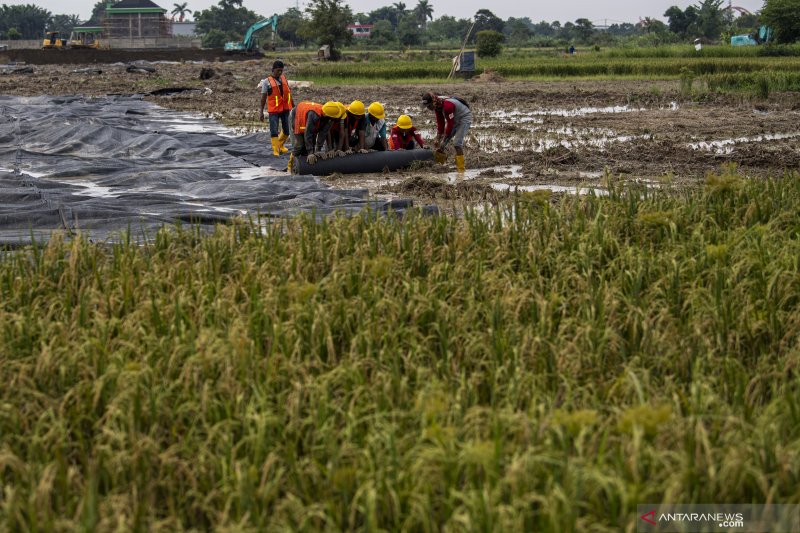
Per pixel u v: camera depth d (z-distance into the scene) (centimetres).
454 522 421
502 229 894
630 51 5953
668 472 444
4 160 1634
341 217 919
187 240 888
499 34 6575
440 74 4678
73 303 728
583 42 12312
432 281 747
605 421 519
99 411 545
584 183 1402
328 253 816
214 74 4528
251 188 1343
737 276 744
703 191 1037
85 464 500
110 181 1423
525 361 605
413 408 525
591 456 464
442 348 632
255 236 869
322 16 7219
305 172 1474
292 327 635
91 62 6962
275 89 1700
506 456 467
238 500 446
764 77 3002
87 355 582
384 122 1578
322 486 470
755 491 451
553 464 452
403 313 676
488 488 428
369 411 537
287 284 682
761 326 662
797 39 6366
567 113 2680
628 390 548
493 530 405
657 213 870
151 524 431
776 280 723
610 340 634
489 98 3269
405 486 447
